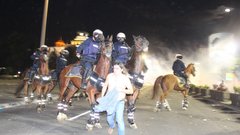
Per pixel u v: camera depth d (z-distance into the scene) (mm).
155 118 14867
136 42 12625
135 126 11742
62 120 12773
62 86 12750
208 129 12312
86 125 11172
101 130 10961
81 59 11789
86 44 11578
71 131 10578
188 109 19891
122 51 12250
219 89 30688
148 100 26188
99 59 11242
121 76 8945
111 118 8953
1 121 11891
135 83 12258
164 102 18250
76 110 16438
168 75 17984
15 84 38500
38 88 14875
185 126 12805
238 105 22016
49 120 12633
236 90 25422
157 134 10727
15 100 19266
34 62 16406
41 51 14922
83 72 11516
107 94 8812
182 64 18812
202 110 19719
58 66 18266
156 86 17953
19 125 11227
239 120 15555
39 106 14875
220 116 16922
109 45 11148
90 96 11188
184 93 19344
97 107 8852
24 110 15305
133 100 12078
